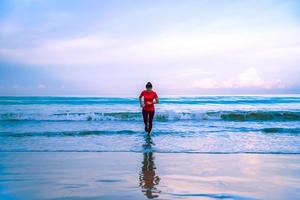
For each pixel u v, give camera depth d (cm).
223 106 3053
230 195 500
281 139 1132
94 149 945
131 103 3472
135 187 546
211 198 484
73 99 4081
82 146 995
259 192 516
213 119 1872
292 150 929
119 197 489
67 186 552
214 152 898
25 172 660
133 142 1068
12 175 634
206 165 730
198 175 636
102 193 510
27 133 1236
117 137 1177
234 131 1338
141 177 619
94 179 602
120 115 1867
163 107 2920
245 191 522
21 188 539
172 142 1067
